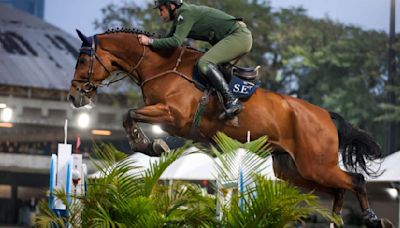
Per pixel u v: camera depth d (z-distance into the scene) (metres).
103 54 12.22
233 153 10.02
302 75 50.62
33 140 55.00
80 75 12.22
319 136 12.79
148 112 11.93
